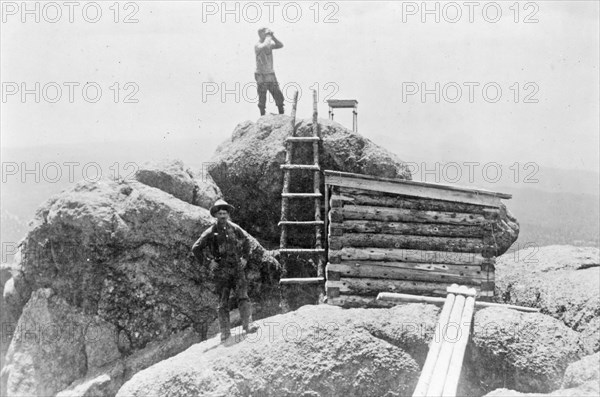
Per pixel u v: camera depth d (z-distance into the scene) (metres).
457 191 10.59
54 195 12.12
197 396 8.36
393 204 10.70
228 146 15.19
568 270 11.97
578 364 7.64
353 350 8.88
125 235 11.28
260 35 15.33
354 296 10.59
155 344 11.25
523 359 8.65
